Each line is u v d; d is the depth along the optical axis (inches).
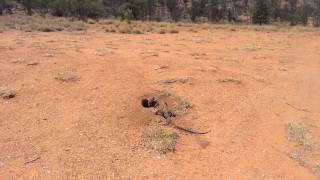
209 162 102.9
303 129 124.5
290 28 463.8
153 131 112.4
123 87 137.9
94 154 100.7
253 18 857.5
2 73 146.7
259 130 122.0
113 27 384.8
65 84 138.2
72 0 797.2
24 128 110.3
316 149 114.7
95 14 814.5
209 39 303.9
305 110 139.9
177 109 127.0
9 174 91.3
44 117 116.2
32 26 350.0
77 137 107.1
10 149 100.7
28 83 138.2
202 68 171.2
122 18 638.5
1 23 381.1
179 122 120.0
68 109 121.0
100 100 127.2
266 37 339.9
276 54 235.1
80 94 130.8
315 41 316.2
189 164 101.2
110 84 139.9
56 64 160.7
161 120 119.0
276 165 104.8
